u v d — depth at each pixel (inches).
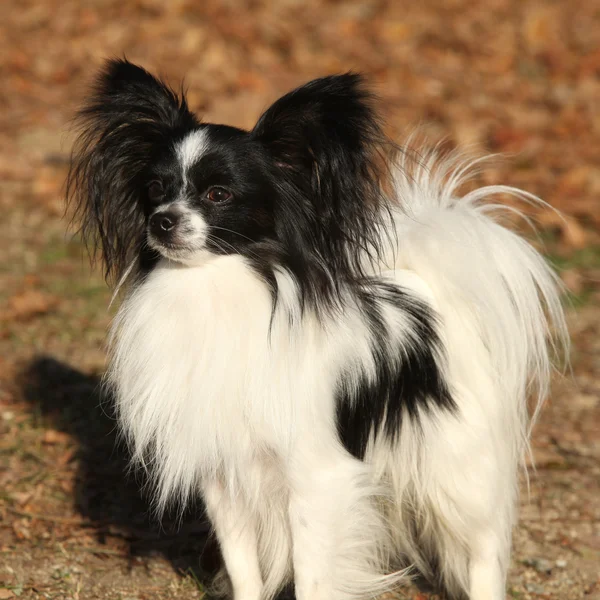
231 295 241.9
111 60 274.5
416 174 297.9
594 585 295.3
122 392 256.4
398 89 807.7
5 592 278.4
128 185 265.0
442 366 266.8
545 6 1032.2
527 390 298.0
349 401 251.1
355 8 997.8
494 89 826.2
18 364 436.5
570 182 641.6
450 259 267.1
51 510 328.5
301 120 242.7
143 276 259.4
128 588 287.6
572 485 353.7
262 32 918.4
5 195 645.3
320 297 244.1
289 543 263.7
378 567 282.2
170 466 251.0
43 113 764.6
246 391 239.6
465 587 280.5
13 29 922.7
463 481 267.7
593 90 824.9
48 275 538.3
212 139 246.7
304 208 245.6
